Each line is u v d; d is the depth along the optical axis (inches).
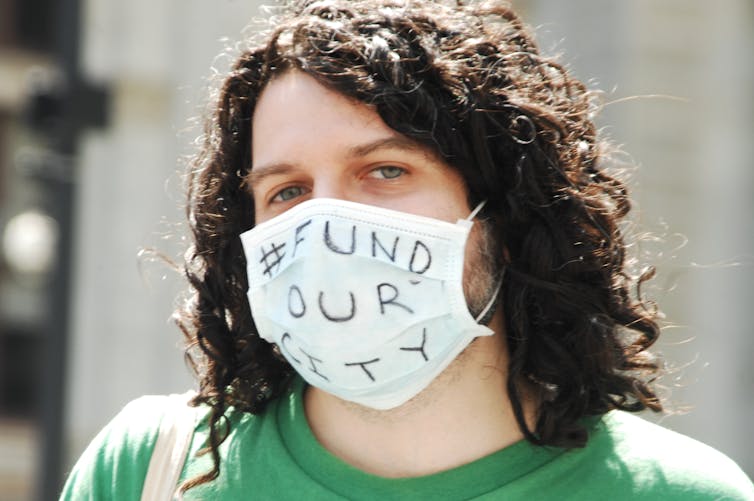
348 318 137.6
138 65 486.3
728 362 448.5
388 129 139.2
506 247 148.2
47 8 677.3
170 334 490.9
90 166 490.3
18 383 692.1
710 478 136.9
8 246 578.2
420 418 140.9
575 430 139.3
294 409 146.1
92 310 491.8
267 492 139.3
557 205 148.4
